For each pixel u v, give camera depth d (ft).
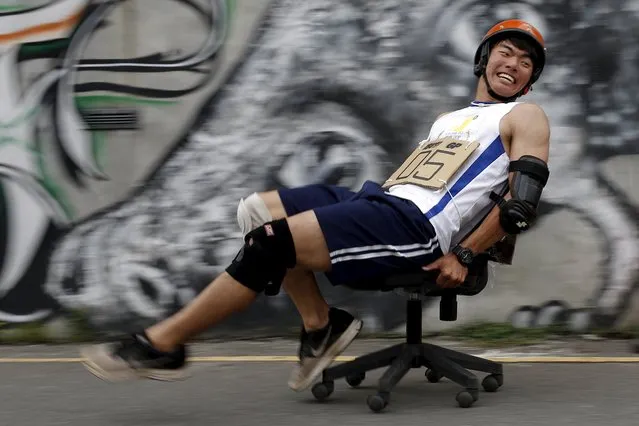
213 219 29.91
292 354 28.14
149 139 29.86
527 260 29.58
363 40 29.55
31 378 25.25
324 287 29.96
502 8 29.37
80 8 29.73
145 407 21.85
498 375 22.76
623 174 29.30
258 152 29.76
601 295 29.45
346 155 29.63
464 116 22.31
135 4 29.73
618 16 29.19
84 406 22.03
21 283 30.14
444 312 22.13
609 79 29.25
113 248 30.04
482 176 21.17
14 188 30.07
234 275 19.99
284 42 29.66
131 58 29.76
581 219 29.37
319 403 22.03
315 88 29.63
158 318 30.01
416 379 24.53
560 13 29.32
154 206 29.94
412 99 29.45
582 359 26.61
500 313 29.78
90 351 20.10
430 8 29.37
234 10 29.68
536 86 29.40
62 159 29.94
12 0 29.76
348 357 27.58
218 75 29.73
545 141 21.24
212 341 30.04
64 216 30.04
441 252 20.89
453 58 29.37
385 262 20.35
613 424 19.53
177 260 29.99
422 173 21.35
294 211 21.81
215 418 20.70
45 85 29.86
